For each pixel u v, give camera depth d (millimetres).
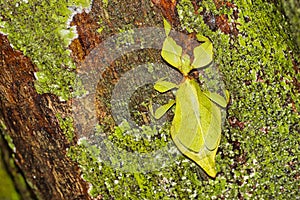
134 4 562
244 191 565
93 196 553
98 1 560
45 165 542
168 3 563
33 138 543
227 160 564
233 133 564
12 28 552
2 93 543
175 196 560
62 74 557
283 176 569
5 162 527
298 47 592
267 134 568
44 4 554
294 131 570
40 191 532
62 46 557
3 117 537
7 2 552
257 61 568
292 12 600
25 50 553
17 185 525
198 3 563
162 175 561
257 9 572
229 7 564
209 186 562
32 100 550
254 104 567
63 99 556
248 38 567
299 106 572
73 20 558
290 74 574
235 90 566
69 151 553
